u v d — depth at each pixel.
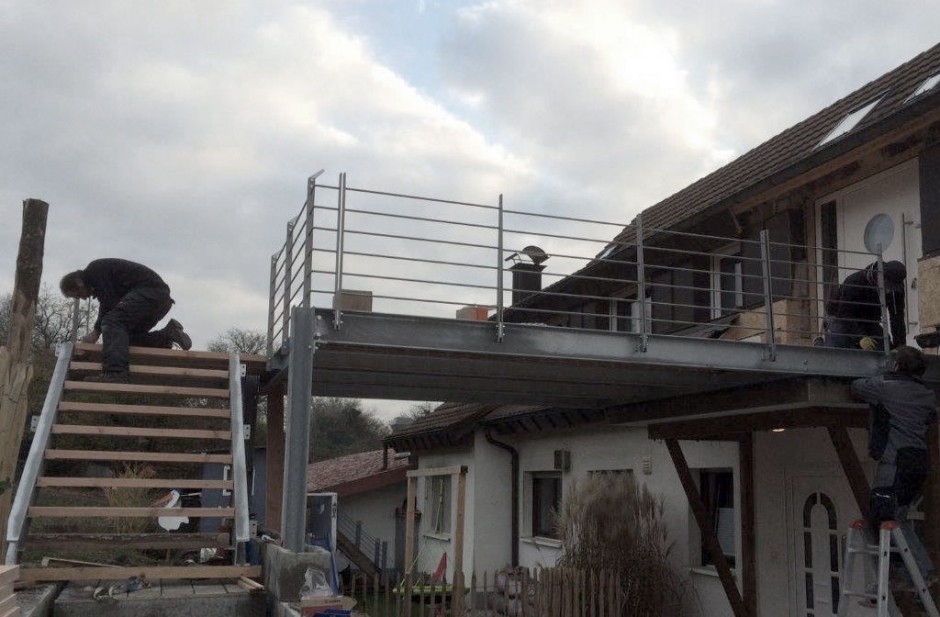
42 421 6.58
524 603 10.46
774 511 10.40
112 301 7.79
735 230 11.74
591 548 11.30
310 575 5.84
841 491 9.53
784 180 10.15
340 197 7.06
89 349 7.48
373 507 22.03
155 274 7.82
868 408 8.11
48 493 17.12
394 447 22.39
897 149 9.24
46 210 7.71
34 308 7.52
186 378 8.24
